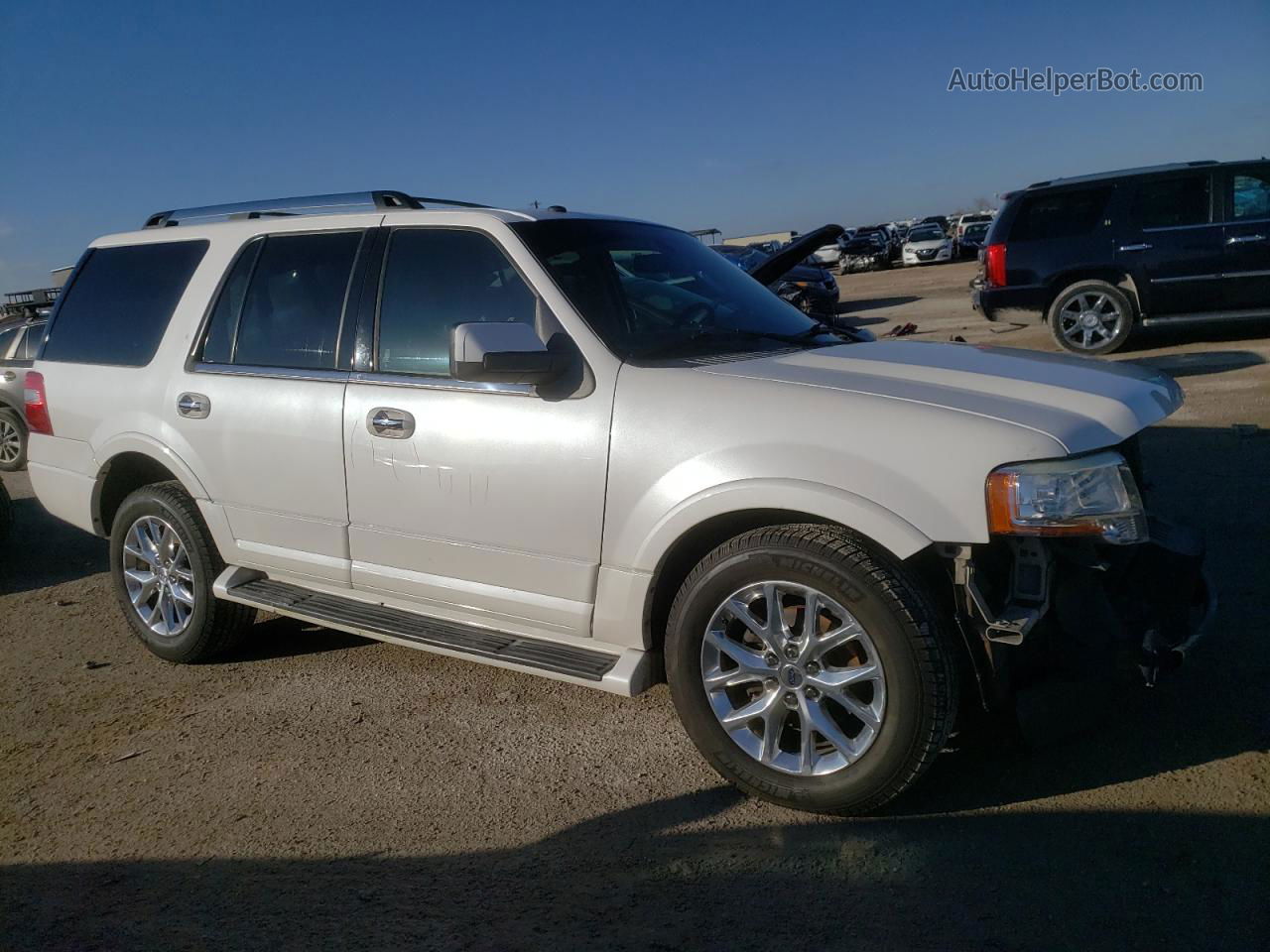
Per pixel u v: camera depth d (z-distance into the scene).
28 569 6.79
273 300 4.35
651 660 3.45
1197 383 9.63
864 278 36.41
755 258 16.86
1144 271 11.18
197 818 3.38
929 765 2.96
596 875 2.92
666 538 3.27
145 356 4.73
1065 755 3.39
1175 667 3.09
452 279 3.88
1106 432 3.03
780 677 3.13
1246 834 2.86
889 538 2.92
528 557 3.60
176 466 4.55
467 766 3.63
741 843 3.03
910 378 3.30
